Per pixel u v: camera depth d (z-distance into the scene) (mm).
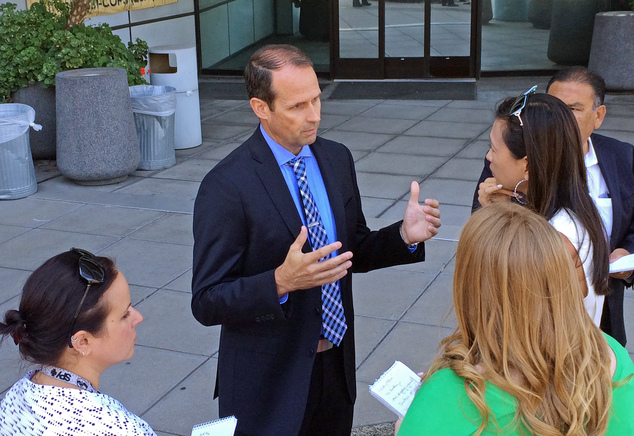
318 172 2455
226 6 12477
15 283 5012
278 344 2340
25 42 7613
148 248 5586
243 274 2336
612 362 1592
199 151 8359
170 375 3900
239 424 2363
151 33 11352
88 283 1656
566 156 2080
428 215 2346
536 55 12008
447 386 1512
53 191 6996
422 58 11969
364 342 4180
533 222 1507
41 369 1686
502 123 2201
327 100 10820
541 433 1431
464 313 1552
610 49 10484
